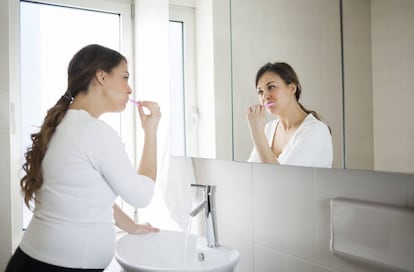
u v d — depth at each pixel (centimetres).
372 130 71
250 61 104
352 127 75
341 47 77
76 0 183
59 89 185
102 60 118
